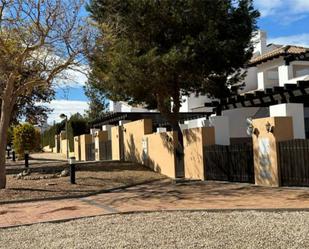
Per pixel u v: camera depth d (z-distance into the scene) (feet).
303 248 23.57
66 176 67.77
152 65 60.90
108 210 41.50
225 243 25.46
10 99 57.26
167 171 67.82
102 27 57.21
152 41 65.77
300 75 93.91
